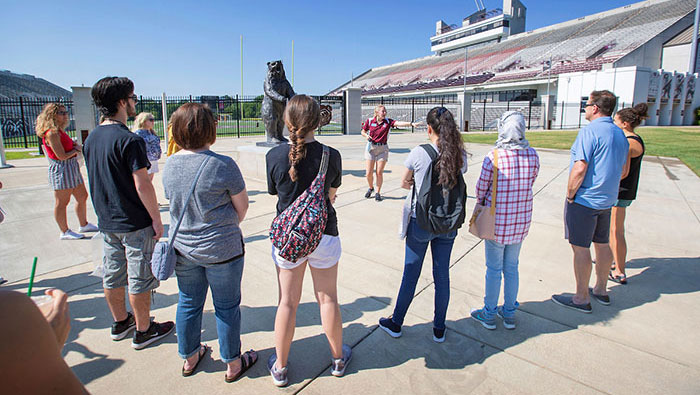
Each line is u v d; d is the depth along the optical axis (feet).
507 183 9.11
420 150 8.61
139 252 8.58
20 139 70.74
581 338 9.67
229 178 7.20
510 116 9.27
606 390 7.89
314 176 7.25
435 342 9.54
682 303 11.29
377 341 9.57
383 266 13.91
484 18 280.51
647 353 9.06
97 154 8.11
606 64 118.52
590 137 9.97
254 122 106.01
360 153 46.34
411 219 9.09
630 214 20.17
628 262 14.21
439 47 315.58
